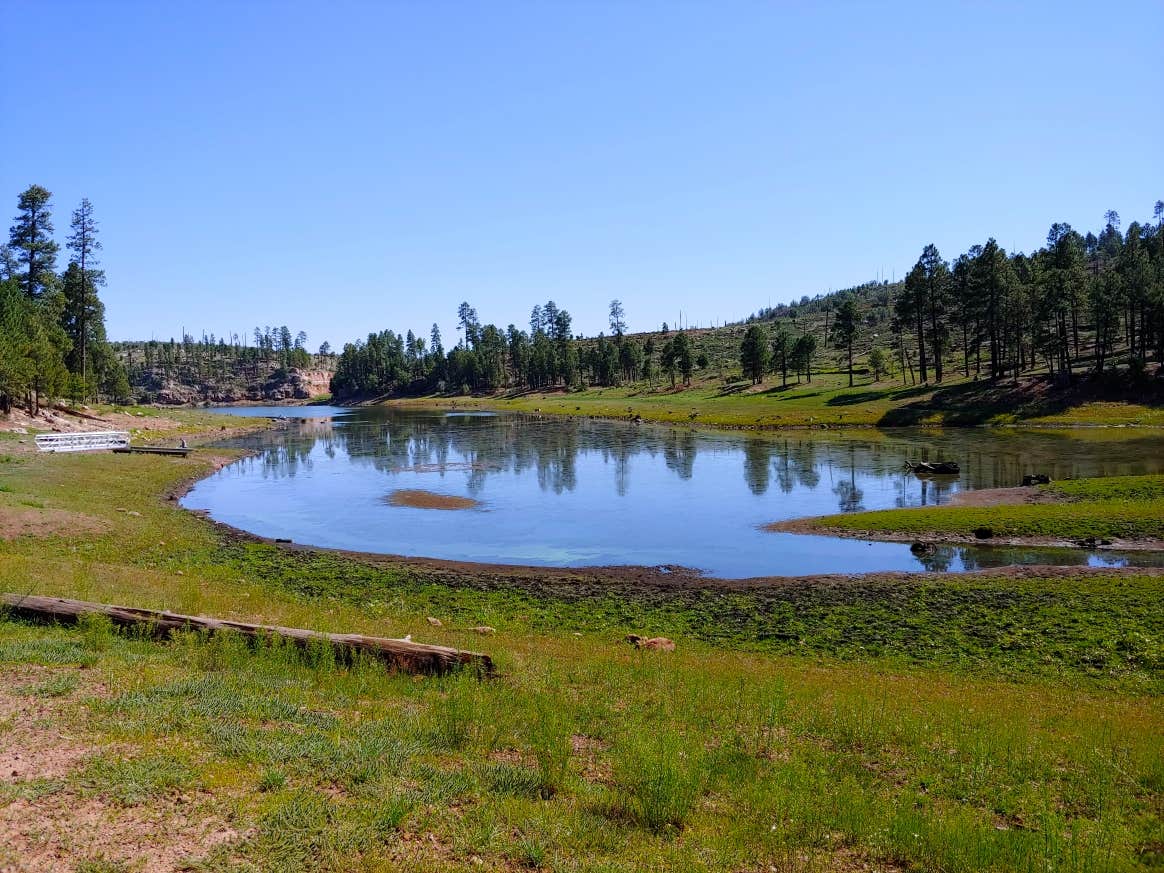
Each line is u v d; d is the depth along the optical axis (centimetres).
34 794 767
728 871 754
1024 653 1975
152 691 1099
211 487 5581
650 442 8550
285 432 10912
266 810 775
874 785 1027
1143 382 9150
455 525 4188
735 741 1163
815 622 2359
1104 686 1706
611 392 17938
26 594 1627
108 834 711
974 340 11419
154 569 2766
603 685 1458
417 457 7494
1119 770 1089
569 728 1148
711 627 2327
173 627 1455
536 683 1399
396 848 730
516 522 4259
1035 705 1525
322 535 3947
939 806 976
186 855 687
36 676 1141
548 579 3006
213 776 843
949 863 788
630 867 737
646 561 3372
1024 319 10225
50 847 682
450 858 722
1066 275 9944
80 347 9769
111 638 1382
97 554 2941
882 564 3222
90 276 9650
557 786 925
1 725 941
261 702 1095
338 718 1080
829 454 6994
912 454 6744
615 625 2342
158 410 12244
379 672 1348
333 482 5847
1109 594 2469
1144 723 1388
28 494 3856
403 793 837
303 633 1438
